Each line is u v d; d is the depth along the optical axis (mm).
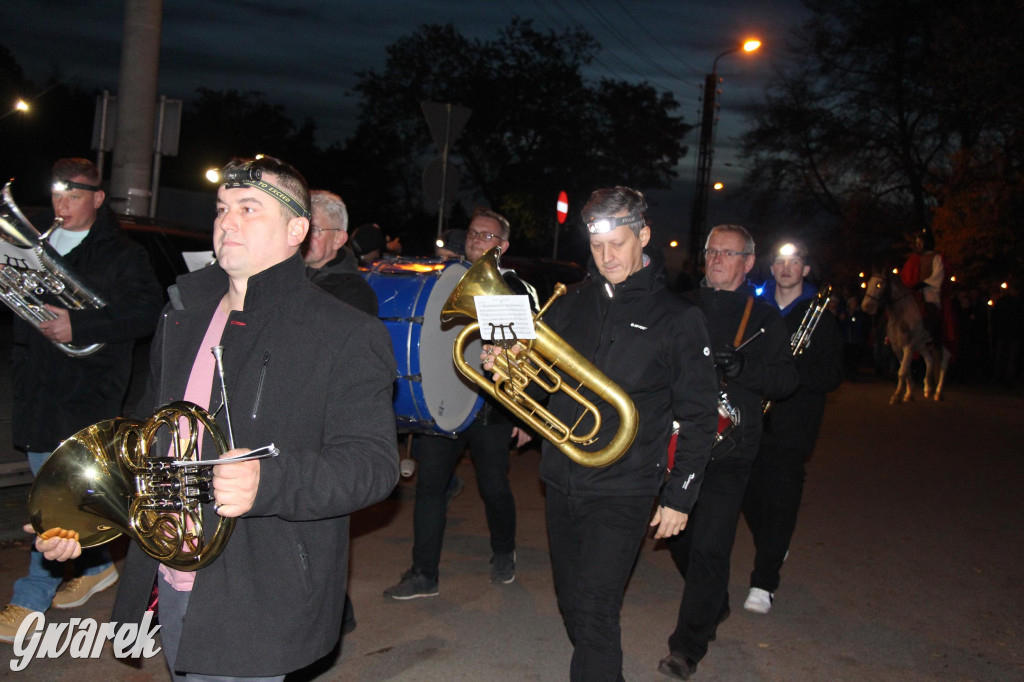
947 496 8125
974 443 11148
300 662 2271
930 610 5184
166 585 2414
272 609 2242
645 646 4500
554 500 3328
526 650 4359
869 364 23422
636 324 3277
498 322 3160
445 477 4902
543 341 3199
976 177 23141
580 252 37719
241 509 2000
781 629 4809
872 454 10031
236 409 2264
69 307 3742
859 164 31188
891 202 31172
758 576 5027
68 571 4492
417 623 4613
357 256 6891
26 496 6117
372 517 6453
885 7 29703
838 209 32438
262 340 2295
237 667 2211
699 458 3230
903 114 30344
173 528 2104
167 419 2070
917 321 14906
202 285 2465
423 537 4883
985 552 6406
